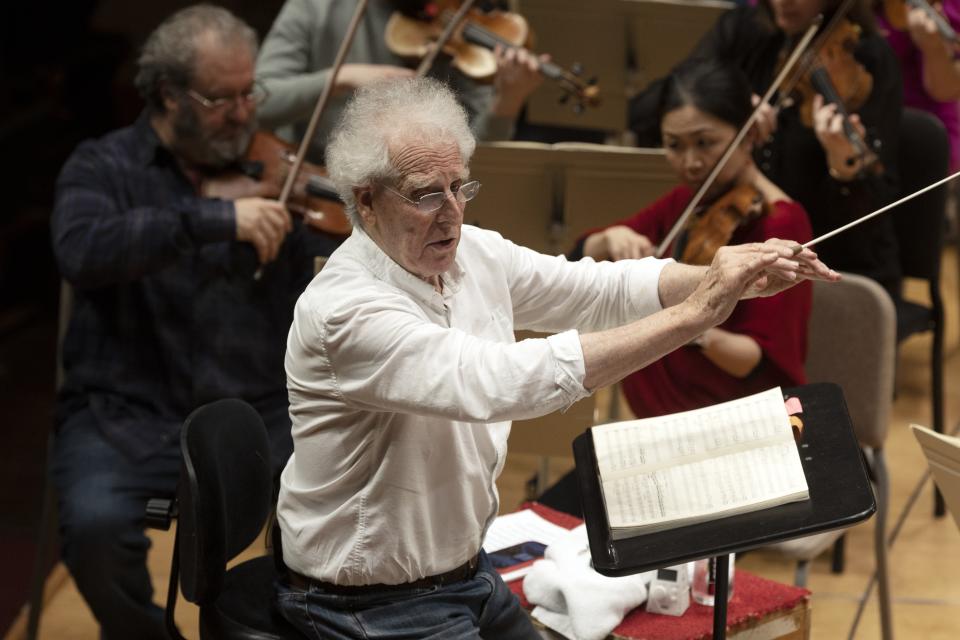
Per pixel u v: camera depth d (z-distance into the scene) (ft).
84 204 26.91
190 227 26.02
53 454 26.99
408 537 17.62
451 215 16.88
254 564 20.62
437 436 17.52
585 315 19.54
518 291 19.36
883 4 37.40
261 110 32.19
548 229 29.78
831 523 16.22
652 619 20.80
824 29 31.12
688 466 17.46
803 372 25.86
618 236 27.17
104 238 26.09
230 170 28.14
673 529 16.78
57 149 54.49
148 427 26.96
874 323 25.36
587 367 16.03
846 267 32.68
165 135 27.61
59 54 55.16
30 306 51.29
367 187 16.97
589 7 37.06
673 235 26.58
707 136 25.98
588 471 18.17
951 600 29.78
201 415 19.04
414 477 17.47
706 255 25.99
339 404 17.22
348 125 17.19
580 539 22.71
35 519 35.22
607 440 18.04
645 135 35.65
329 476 17.72
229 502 19.49
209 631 18.78
